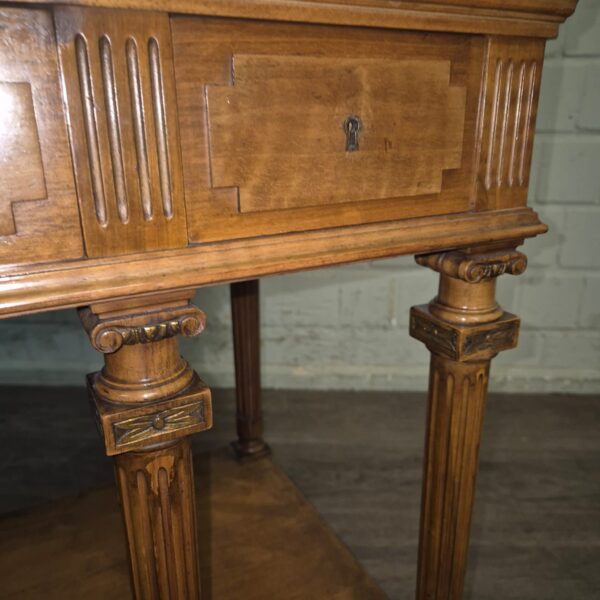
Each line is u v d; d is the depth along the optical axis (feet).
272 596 2.66
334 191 1.48
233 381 4.91
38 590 2.66
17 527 3.04
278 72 1.32
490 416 4.50
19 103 1.09
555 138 4.21
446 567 2.20
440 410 2.02
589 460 3.96
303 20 1.29
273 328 4.83
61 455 3.98
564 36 3.98
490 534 3.28
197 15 1.20
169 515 1.53
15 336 4.81
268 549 2.93
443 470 2.07
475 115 1.66
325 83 1.39
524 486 3.69
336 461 3.97
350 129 1.46
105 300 1.25
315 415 4.53
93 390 1.44
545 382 4.83
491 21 1.55
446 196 1.69
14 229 1.15
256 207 1.39
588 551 3.16
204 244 1.35
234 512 3.20
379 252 1.56
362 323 4.79
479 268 1.79
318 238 1.49
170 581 1.60
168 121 1.22
